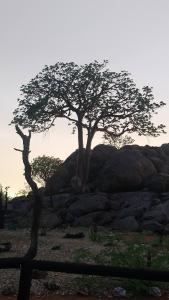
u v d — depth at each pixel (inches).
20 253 592.4
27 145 374.3
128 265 414.0
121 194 1435.8
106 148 1839.3
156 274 125.8
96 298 366.3
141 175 1550.2
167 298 376.5
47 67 1817.2
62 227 1198.3
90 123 1791.3
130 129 1882.4
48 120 1827.0
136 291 383.9
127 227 1149.1
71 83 1788.9
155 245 659.4
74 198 1427.2
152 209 1235.9
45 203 1513.3
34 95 1856.5
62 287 391.9
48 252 594.9
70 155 2021.4
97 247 653.9
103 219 1251.8
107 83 1807.3
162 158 1776.6
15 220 1348.4
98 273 130.6
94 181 1684.3
